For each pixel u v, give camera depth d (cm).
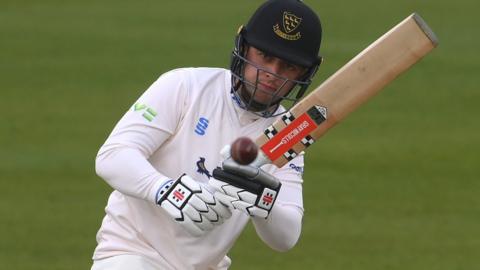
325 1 7031
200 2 6925
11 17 6394
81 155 3875
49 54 5550
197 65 5378
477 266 2883
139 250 1556
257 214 1398
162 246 1558
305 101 1474
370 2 7012
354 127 4331
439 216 3331
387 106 4684
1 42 5781
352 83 1473
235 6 6806
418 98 4816
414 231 3181
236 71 1516
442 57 5559
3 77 5078
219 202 1410
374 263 2891
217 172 1411
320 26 1527
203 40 5900
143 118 1504
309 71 1530
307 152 3969
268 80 1498
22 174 3641
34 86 4919
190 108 1527
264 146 1473
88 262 2842
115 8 6706
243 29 1509
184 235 1553
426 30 1463
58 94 4784
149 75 5175
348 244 3044
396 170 3797
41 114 4450
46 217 3216
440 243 3075
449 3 6962
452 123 4453
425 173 3775
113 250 1565
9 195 3422
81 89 4884
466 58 5550
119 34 6016
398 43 1469
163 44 5797
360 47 5766
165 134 1514
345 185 3616
